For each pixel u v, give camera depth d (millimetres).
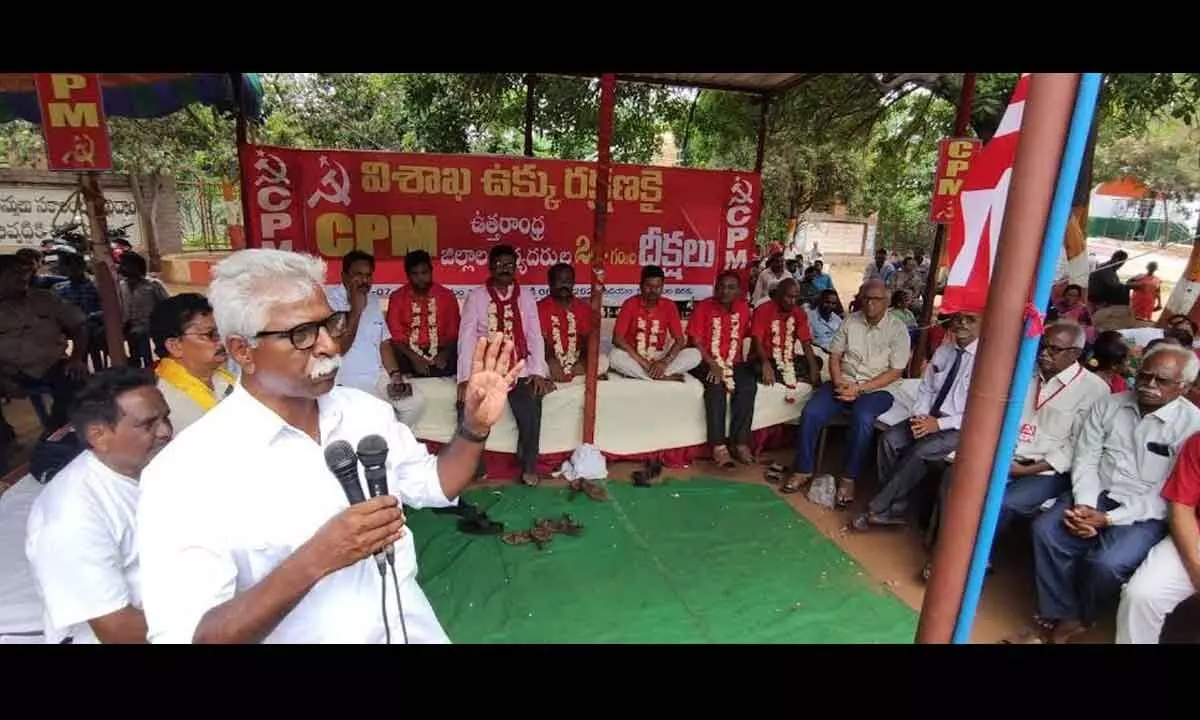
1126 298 9547
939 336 5211
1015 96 1770
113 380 1738
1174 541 2566
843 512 4129
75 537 1665
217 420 1277
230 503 1236
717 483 4473
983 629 3059
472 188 5348
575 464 4371
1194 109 7020
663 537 3740
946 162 4562
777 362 4809
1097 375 3463
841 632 3000
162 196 13625
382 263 5266
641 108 9023
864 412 4109
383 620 1441
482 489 4258
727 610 3123
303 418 1381
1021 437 3324
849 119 9398
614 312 5848
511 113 8883
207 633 1143
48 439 2496
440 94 8797
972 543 1550
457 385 4254
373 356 4043
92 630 1764
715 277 6023
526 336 4262
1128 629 2639
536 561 3449
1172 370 2730
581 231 5641
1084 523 2822
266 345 1229
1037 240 1368
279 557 1293
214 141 12523
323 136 12594
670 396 4609
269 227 4949
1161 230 19047
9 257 4598
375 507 1169
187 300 2105
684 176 5754
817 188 15930
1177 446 2773
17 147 13211
